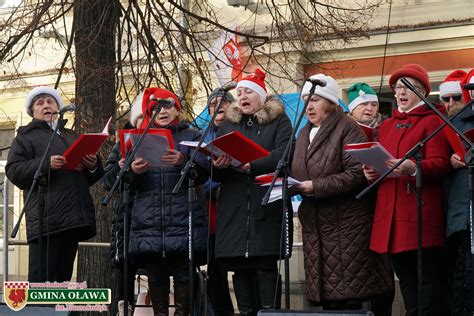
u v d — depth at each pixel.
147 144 11.03
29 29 17.36
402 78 10.16
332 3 19.42
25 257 17.56
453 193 10.70
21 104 24.31
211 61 18.98
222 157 10.98
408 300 10.91
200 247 11.69
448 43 19.50
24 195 12.77
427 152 10.77
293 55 18.61
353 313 9.41
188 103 17.70
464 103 11.43
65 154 12.02
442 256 10.84
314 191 10.91
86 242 15.62
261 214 11.30
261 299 11.31
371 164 10.37
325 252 11.10
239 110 11.80
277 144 11.56
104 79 16.80
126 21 18.12
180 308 11.80
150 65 17.78
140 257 11.80
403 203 10.74
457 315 11.33
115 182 11.10
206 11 19.03
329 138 11.24
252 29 19.27
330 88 11.36
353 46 20.12
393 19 19.98
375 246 10.85
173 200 11.70
